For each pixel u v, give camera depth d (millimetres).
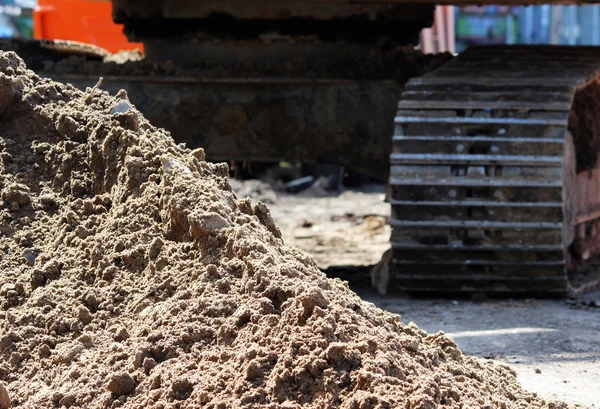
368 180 36156
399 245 15000
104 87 18172
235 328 7746
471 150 15016
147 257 8828
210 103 18156
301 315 7484
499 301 15250
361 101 17953
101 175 9891
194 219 8656
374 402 6746
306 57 19062
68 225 9445
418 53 18703
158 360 7742
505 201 14727
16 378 8016
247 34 19031
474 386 7852
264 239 8773
